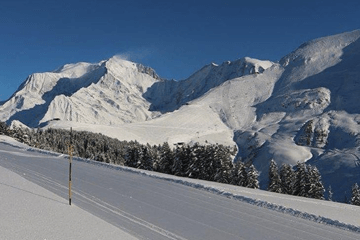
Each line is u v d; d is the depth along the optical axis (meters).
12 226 10.19
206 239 11.83
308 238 12.62
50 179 21.55
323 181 115.75
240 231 12.98
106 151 116.69
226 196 20.00
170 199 18.08
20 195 14.71
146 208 15.61
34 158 35.19
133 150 78.06
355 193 61.06
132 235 11.44
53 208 13.13
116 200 16.81
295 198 23.25
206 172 63.88
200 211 15.79
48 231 10.16
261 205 17.95
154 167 71.62
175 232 12.34
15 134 96.50
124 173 27.80
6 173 20.97
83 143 125.06
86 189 19.17
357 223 15.63
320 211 18.12
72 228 10.79
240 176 63.91
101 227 11.41
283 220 15.03
